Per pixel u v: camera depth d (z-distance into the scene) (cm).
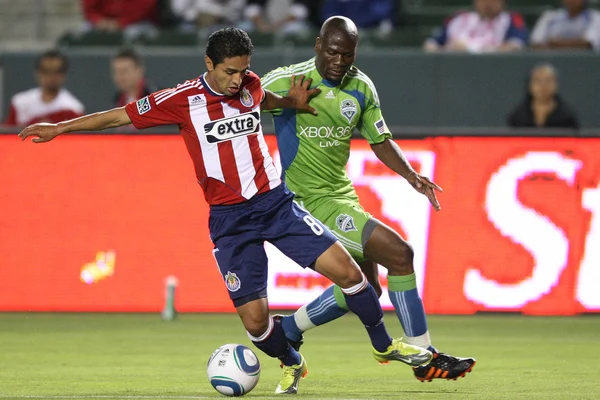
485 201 3834
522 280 3841
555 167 3816
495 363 2867
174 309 3909
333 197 2444
